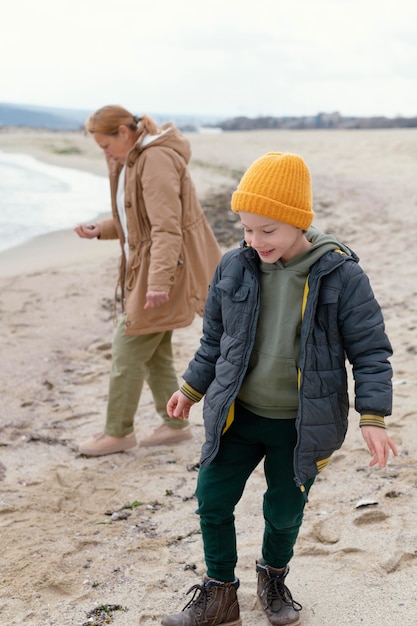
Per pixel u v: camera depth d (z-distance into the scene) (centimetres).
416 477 387
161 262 402
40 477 418
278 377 251
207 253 435
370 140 2870
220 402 254
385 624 270
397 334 645
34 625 284
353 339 247
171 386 456
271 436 258
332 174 2095
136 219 414
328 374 248
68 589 308
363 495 375
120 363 436
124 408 443
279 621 273
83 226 444
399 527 338
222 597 268
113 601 298
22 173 2297
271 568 279
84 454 447
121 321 438
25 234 1255
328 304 244
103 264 1005
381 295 785
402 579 297
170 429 461
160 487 403
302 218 242
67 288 866
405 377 540
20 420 503
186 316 425
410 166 2192
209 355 272
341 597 289
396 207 1438
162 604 295
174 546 341
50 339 679
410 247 1041
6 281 898
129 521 366
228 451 262
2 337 682
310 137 3297
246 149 2994
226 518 264
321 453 249
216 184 1973
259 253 248
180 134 420
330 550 325
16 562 326
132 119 411
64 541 346
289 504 262
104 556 333
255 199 240
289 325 249
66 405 530
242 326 253
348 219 1317
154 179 402
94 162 2783
